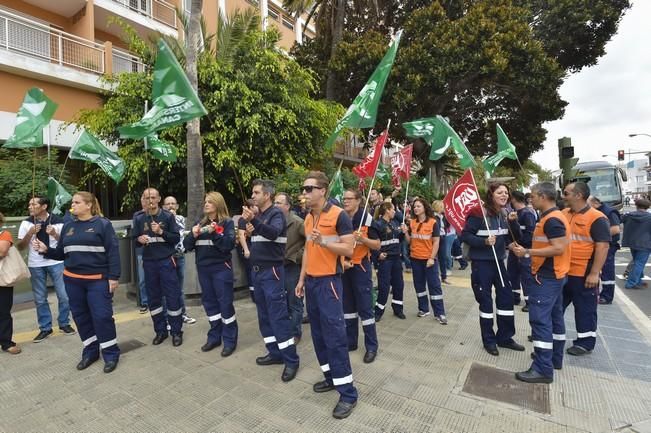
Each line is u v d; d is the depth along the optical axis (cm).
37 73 1084
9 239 442
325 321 315
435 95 1408
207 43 1002
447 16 1462
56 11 1321
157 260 459
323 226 318
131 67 1441
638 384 354
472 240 437
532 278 373
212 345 456
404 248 991
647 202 790
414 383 362
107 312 399
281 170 966
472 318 575
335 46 1409
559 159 881
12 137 446
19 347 463
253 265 390
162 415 315
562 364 399
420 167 1906
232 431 291
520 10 1327
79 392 355
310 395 344
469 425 293
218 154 837
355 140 1700
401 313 582
